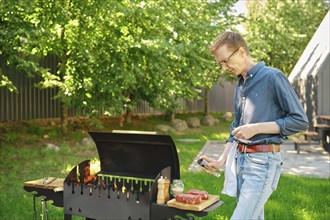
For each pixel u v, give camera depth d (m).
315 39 16.28
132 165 3.83
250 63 2.85
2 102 12.15
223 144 13.26
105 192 3.33
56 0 9.12
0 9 6.85
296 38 21.92
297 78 15.52
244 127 2.71
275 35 20.52
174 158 3.60
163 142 3.55
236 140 2.88
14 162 8.66
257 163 2.76
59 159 9.21
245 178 2.79
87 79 10.56
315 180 7.41
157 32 12.12
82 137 12.49
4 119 12.23
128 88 12.48
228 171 2.89
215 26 13.98
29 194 6.11
